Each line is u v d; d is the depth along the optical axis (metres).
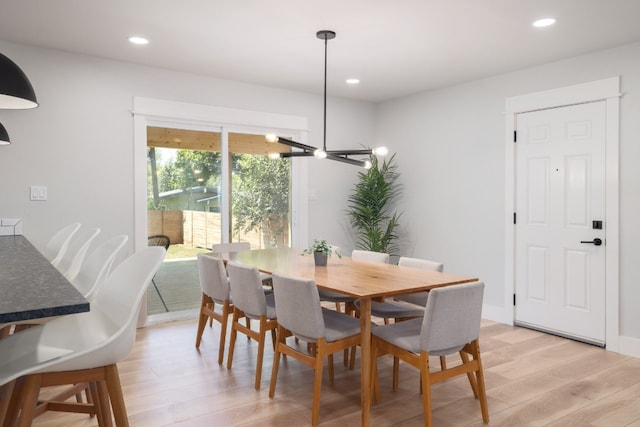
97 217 4.04
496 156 4.54
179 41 3.57
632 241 3.61
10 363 1.29
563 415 2.56
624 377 3.12
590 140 3.84
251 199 5.02
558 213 4.07
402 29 3.27
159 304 4.50
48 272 1.52
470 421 2.48
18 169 3.69
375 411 2.60
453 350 2.38
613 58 3.68
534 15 3.02
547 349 3.70
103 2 2.85
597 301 3.81
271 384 2.76
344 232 5.68
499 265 4.53
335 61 4.08
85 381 1.29
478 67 4.24
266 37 3.46
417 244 5.36
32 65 3.71
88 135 3.98
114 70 4.09
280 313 2.66
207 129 4.70
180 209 4.58
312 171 5.40
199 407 2.61
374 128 5.89
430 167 5.20
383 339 2.53
